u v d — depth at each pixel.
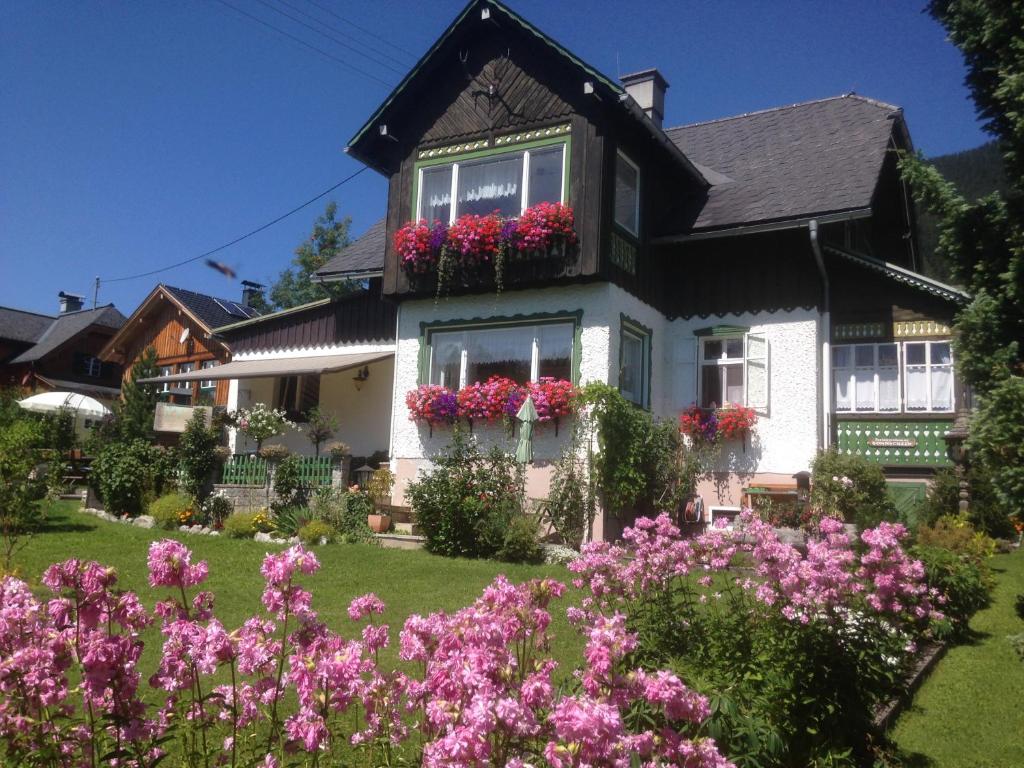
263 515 16.33
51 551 12.84
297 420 21.81
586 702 2.95
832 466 15.52
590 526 15.00
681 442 16.77
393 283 17.78
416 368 17.70
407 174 18.03
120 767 3.45
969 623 9.87
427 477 14.94
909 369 16.62
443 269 16.94
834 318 17.27
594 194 15.75
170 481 18.41
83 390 41.97
